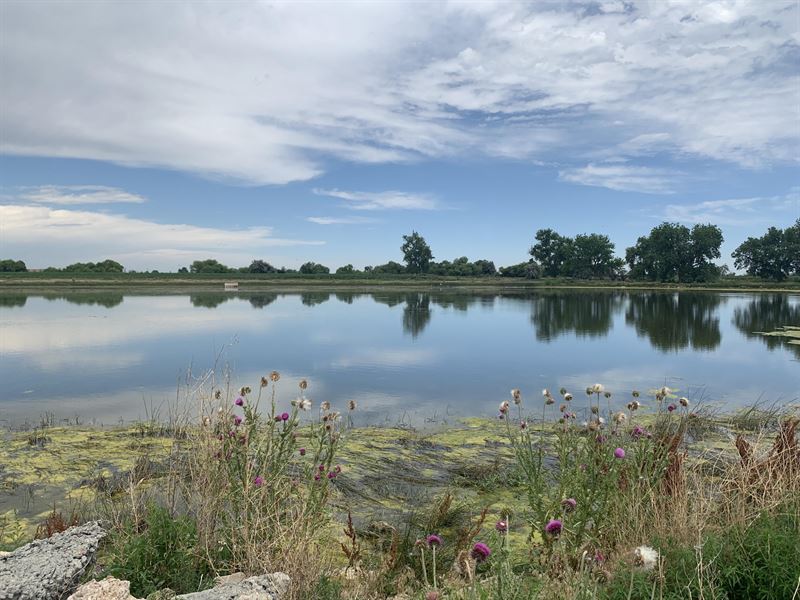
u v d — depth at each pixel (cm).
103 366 1656
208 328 2714
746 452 536
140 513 491
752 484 459
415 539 526
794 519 394
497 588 309
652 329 2867
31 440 913
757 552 357
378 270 12262
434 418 1103
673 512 426
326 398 1258
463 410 1172
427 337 2436
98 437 933
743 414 1104
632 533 422
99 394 1300
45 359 1778
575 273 11781
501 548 330
